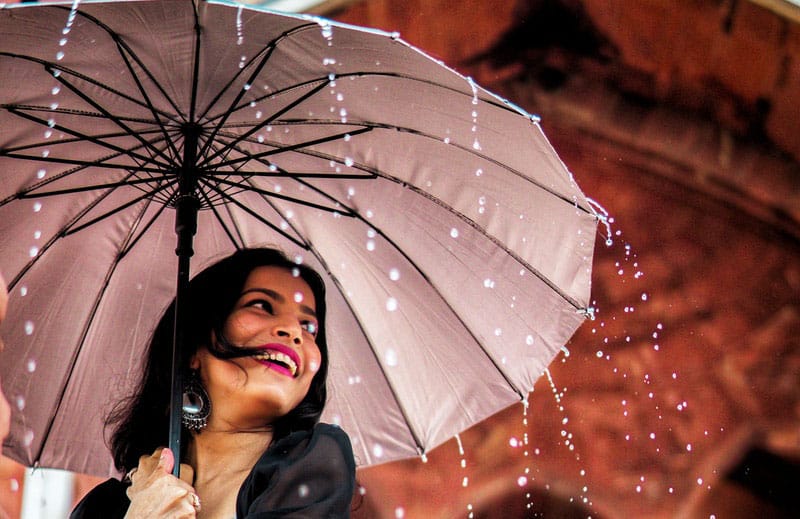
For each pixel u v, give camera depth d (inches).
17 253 92.0
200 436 78.5
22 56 81.0
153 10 77.8
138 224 93.9
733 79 189.6
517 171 87.1
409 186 89.7
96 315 94.0
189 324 81.6
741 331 197.8
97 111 85.9
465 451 199.8
